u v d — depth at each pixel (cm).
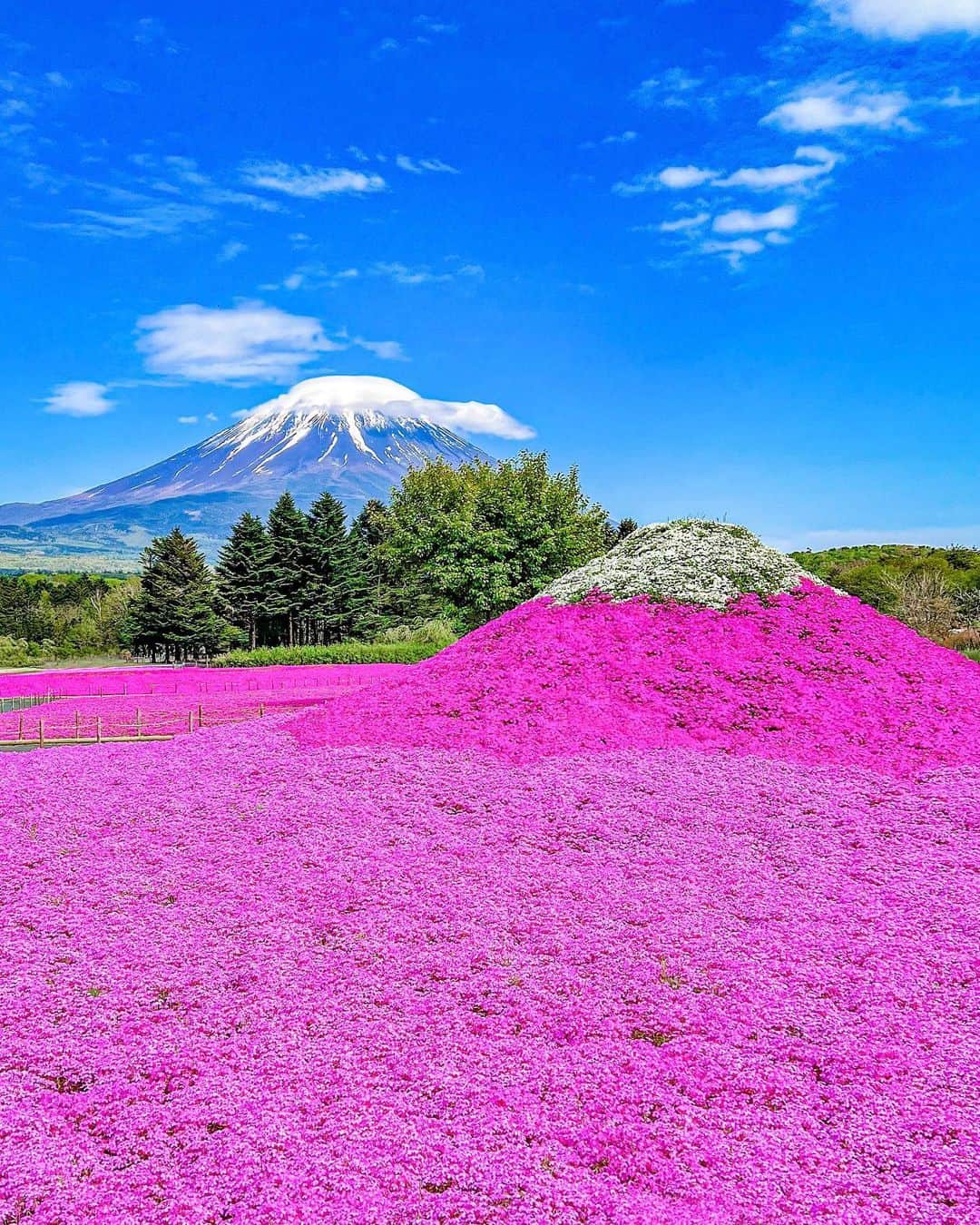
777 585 2533
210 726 2744
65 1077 792
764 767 1655
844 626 2327
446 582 5441
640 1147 679
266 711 3102
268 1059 805
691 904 1129
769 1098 746
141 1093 761
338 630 9131
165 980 962
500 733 1825
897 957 980
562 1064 794
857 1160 667
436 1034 850
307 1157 667
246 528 9350
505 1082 767
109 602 10725
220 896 1181
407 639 6438
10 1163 666
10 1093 762
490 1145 681
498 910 1121
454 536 5538
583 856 1298
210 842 1371
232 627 9688
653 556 2719
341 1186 635
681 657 2158
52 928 1093
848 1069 779
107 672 5338
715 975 946
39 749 2164
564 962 991
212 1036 853
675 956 991
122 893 1199
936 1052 797
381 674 4875
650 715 1906
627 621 2359
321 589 8875
